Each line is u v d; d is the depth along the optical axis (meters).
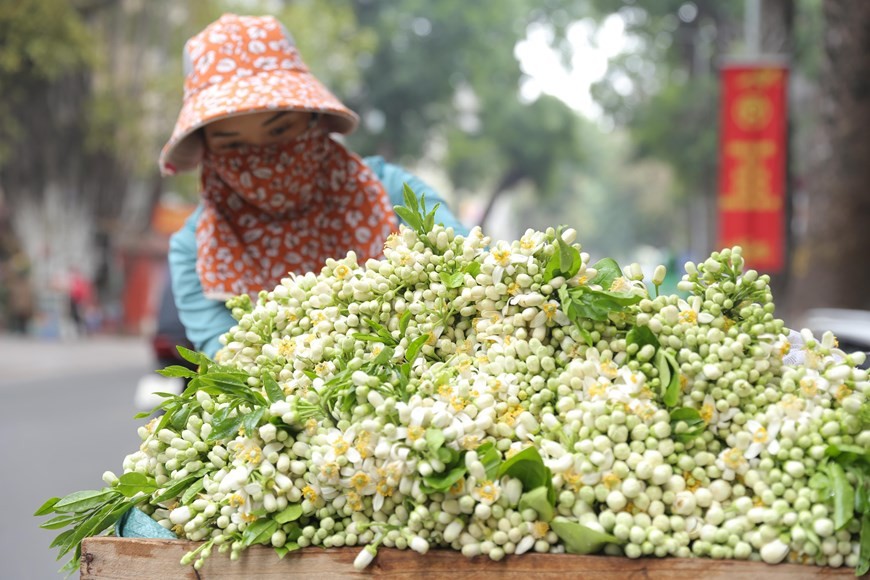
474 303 1.99
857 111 9.88
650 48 27.75
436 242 2.06
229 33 2.73
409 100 32.25
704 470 1.72
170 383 6.64
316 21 23.53
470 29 32.59
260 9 23.09
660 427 1.71
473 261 1.97
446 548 1.75
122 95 22.25
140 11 22.36
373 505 1.77
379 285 2.04
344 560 1.77
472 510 1.72
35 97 21.75
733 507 1.69
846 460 1.67
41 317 23.77
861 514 1.64
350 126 2.76
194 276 2.81
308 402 1.85
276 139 2.68
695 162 25.22
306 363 2.03
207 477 1.88
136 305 28.58
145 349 23.39
